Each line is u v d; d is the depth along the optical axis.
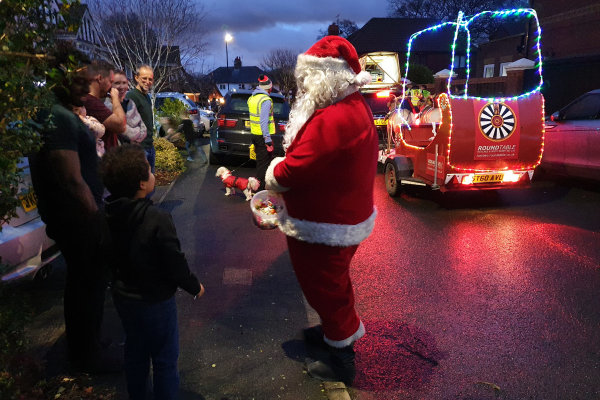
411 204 7.18
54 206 2.69
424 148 6.79
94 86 3.52
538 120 6.26
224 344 3.35
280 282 4.39
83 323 2.82
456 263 4.77
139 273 2.24
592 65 13.29
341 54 2.48
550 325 3.55
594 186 7.89
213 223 6.27
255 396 2.79
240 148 10.26
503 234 5.62
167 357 2.42
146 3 13.30
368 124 2.52
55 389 2.77
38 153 2.63
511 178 6.45
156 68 14.22
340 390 2.81
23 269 3.62
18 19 2.17
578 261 4.73
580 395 2.78
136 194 2.27
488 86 16.19
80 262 2.75
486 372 3.02
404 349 3.28
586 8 15.05
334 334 2.81
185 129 13.30
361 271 4.64
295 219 2.62
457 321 3.64
